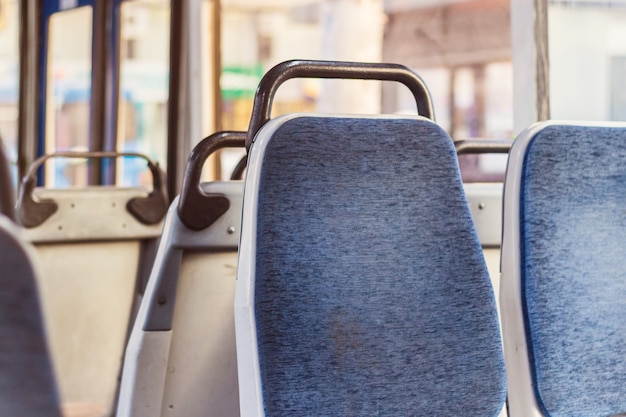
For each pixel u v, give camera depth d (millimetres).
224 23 4508
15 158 7000
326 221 1418
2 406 705
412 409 1462
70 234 3002
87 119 6020
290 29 4605
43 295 729
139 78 5277
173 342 1934
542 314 1539
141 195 3107
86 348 3127
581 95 3008
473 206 2041
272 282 1359
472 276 1542
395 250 1479
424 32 3729
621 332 1634
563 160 1567
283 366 1354
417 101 1646
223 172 4387
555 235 1557
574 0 2992
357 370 1418
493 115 3342
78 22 6191
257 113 1474
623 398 1638
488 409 1531
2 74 7074
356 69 1574
